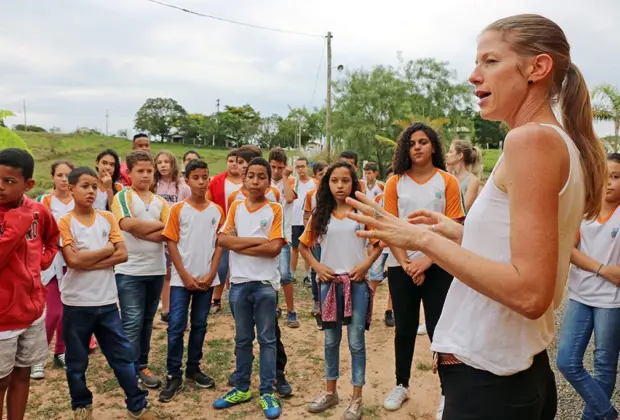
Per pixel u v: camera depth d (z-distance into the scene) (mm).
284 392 3766
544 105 1336
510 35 1309
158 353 4641
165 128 87625
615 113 13211
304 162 7406
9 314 2697
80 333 3244
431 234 1312
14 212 2674
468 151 5172
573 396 3498
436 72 34750
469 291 1382
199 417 3502
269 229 3625
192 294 3979
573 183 1233
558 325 4855
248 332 3674
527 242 1143
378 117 34156
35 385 3967
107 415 3520
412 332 3631
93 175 3406
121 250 3418
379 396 3807
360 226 3461
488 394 1343
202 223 3938
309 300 6395
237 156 5074
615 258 2820
